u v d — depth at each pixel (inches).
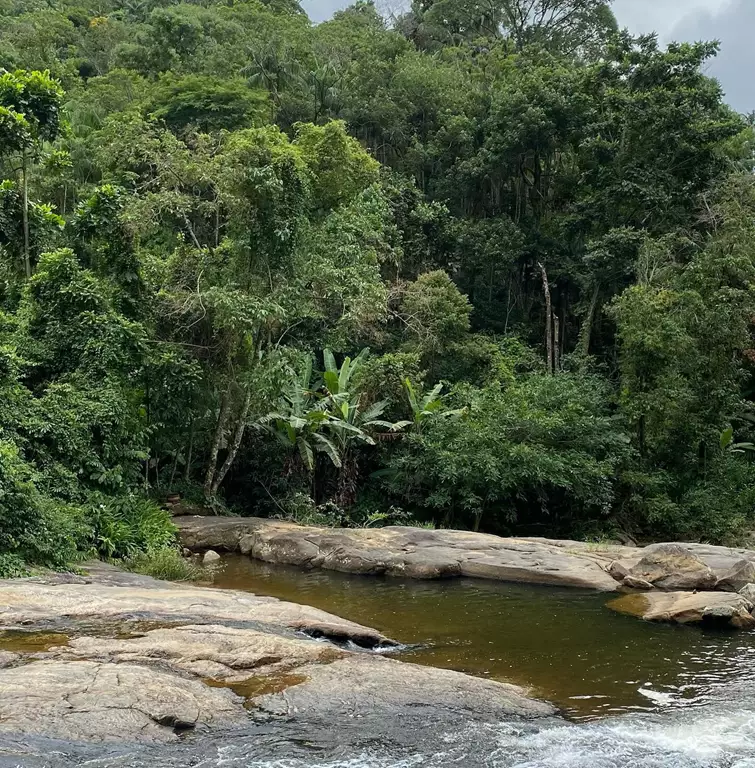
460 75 1517.0
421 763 220.5
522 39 1839.3
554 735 246.4
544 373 1050.1
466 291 1283.2
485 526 847.1
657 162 1152.2
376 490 861.8
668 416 864.3
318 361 1016.2
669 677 320.2
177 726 229.5
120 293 660.7
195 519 677.9
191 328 707.4
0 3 2078.0
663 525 858.1
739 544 807.1
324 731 236.4
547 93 1234.6
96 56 1849.2
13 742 204.2
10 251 684.1
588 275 1126.4
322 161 837.8
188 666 273.1
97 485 558.3
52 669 251.3
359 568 563.2
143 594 374.6
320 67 1427.2
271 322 721.0
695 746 241.8
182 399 679.7
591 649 363.3
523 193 1376.7
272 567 582.9
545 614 438.0
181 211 708.0
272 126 813.2
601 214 1200.2
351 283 778.2
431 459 804.0
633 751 236.7
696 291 904.9
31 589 361.4
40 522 442.9
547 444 839.7
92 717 221.5
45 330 617.0
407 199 1257.4
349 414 820.0
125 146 772.0
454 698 268.4
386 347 1051.3
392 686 271.4
